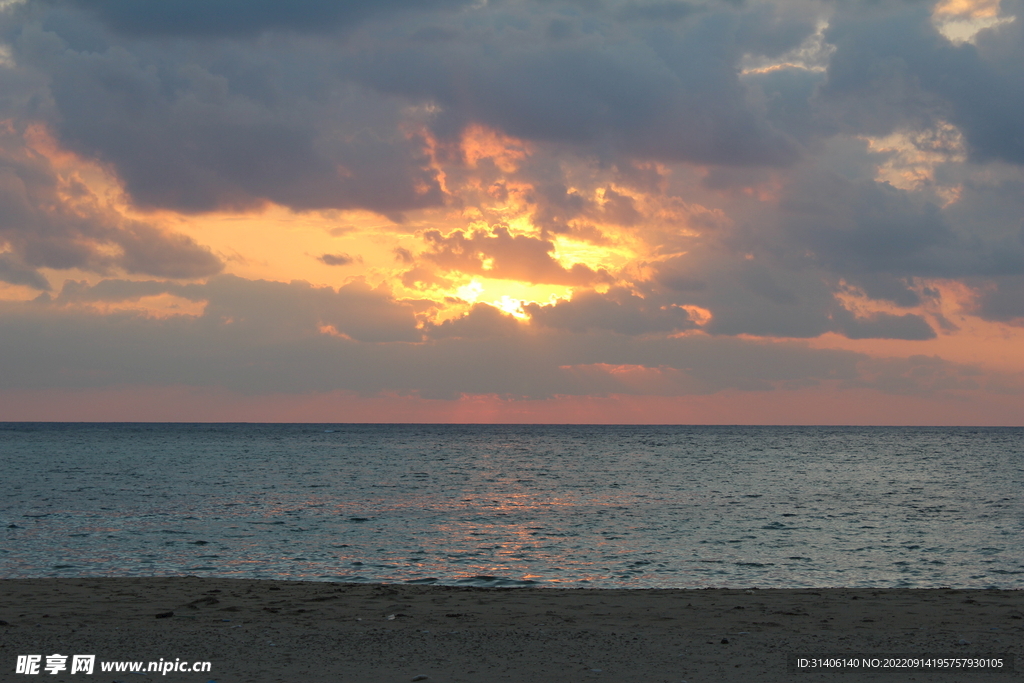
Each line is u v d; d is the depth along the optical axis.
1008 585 20.22
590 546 26.48
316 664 9.53
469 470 73.75
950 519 35.16
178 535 28.25
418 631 11.45
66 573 20.92
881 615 13.02
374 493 48.03
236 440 165.12
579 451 124.56
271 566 22.20
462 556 24.19
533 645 10.56
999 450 130.88
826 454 115.69
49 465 75.25
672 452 122.00
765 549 25.94
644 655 10.05
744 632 11.51
